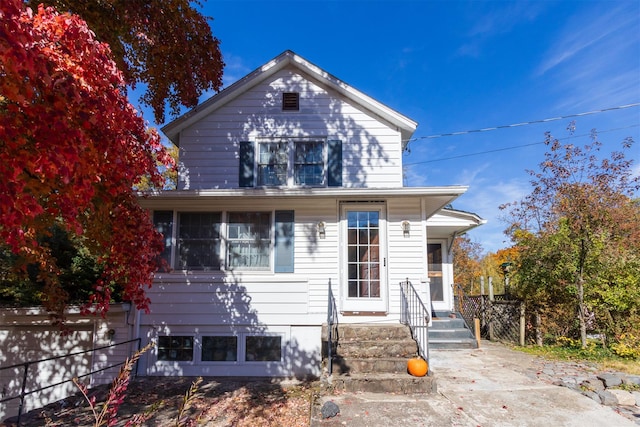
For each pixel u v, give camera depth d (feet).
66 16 10.19
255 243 28.40
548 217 32.96
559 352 29.22
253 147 31.63
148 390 23.09
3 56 7.50
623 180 30.27
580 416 17.16
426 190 27.02
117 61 20.88
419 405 18.54
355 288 28.07
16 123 8.76
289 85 32.63
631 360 26.30
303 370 26.71
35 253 18.44
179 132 32.07
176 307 27.09
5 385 26.73
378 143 31.83
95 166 11.32
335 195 27.22
